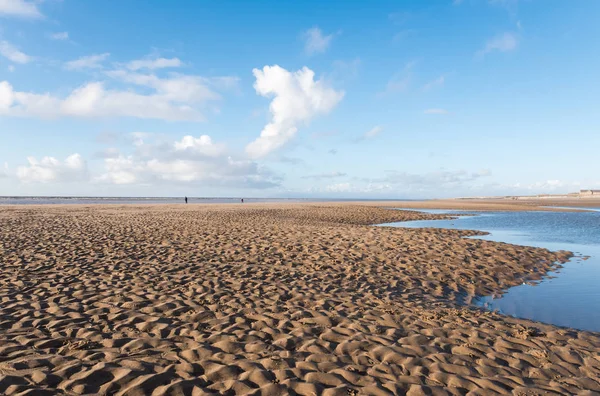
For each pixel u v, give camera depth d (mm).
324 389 4402
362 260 12562
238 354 5316
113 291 8320
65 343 5488
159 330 6141
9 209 39219
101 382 4324
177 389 4246
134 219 26453
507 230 25219
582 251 16203
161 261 11664
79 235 17062
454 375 4914
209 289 8719
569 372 5195
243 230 19891
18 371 4469
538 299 9258
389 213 40594
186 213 33781
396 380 4707
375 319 7109
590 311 8289
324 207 48719
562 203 77688
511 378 4918
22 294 7953
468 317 7504
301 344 5766
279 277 10125
